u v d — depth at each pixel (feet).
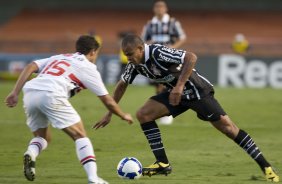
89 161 71.00
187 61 77.77
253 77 272.92
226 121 81.20
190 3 433.89
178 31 171.01
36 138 76.38
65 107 72.33
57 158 99.76
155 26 171.32
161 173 82.38
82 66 72.69
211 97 81.66
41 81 72.59
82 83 73.00
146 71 80.43
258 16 426.51
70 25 422.00
